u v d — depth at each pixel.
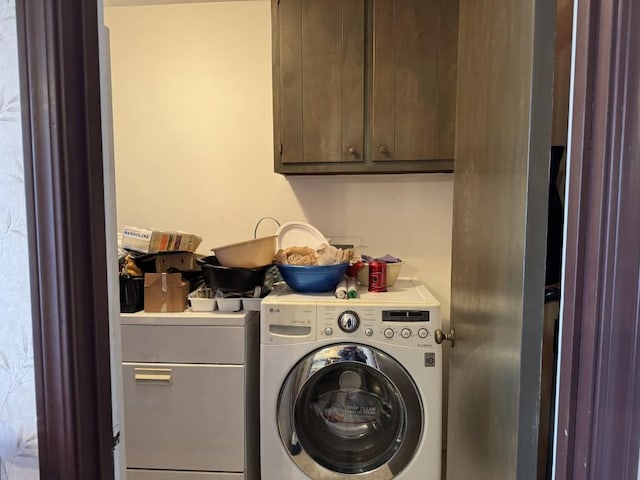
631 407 0.54
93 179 0.65
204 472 1.50
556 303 0.89
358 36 1.66
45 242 0.61
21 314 0.64
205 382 1.49
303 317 1.44
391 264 1.73
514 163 0.73
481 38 0.95
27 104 0.60
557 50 0.83
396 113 1.67
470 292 1.05
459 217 1.18
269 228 2.06
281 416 1.46
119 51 2.05
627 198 0.53
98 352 0.67
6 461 0.65
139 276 1.57
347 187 2.02
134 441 1.51
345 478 1.45
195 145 2.07
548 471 0.81
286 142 1.73
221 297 1.57
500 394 0.79
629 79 0.52
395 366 1.42
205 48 2.02
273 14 1.69
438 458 1.43
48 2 0.59
